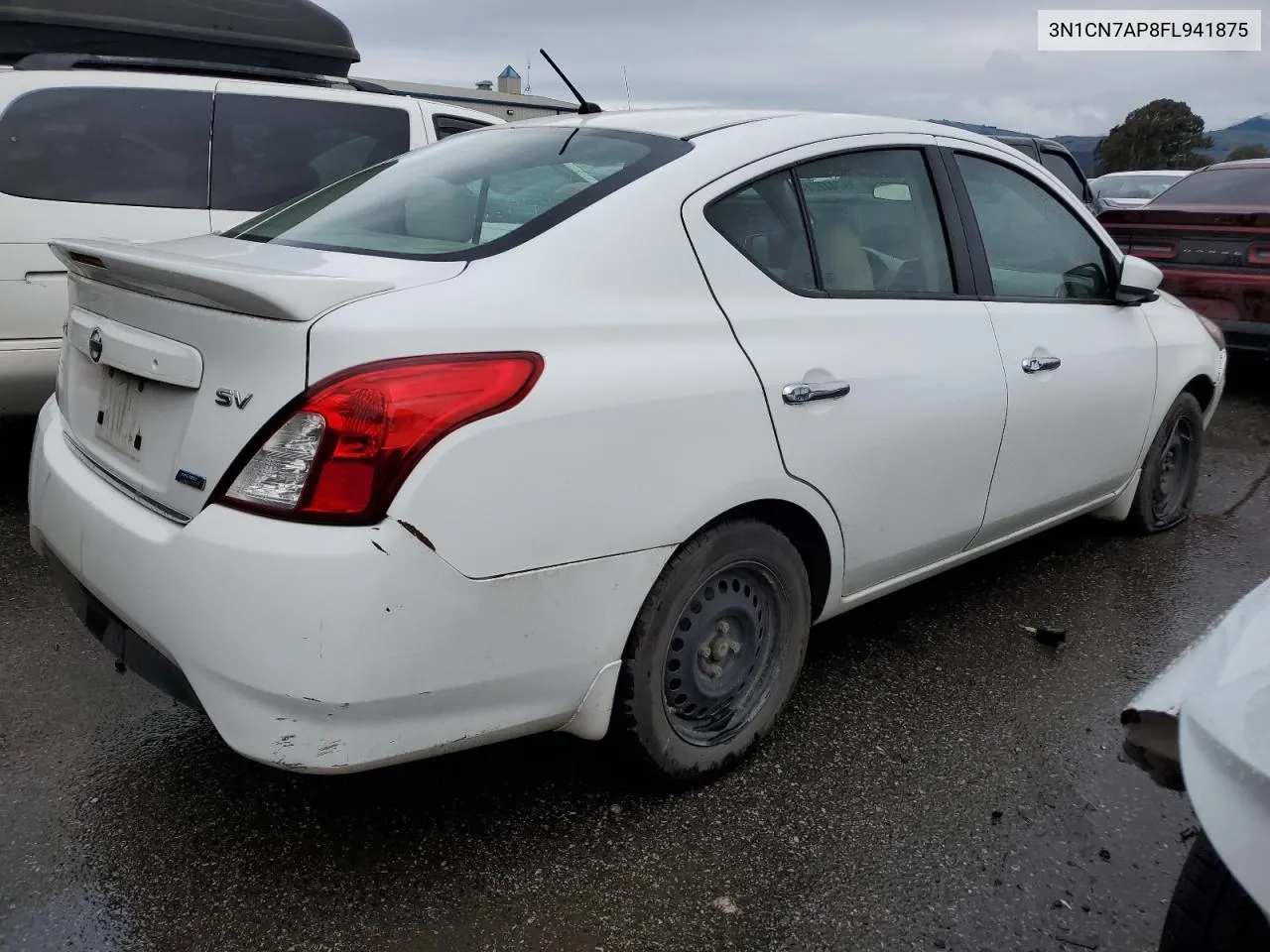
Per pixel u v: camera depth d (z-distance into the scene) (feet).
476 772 8.62
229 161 15.98
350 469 5.98
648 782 8.21
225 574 6.06
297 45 19.77
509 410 6.44
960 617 12.05
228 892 7.13
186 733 9.09
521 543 6.51
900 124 10.19
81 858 7.42
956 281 10.24
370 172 9.90
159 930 6.77
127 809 7.98
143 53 18.31
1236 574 13.62
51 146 14.46
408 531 6.05
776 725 9.50
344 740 6.22
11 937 6.65
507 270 7.05
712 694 8.35
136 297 7.12
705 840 7.84
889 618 11.96
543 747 9.01
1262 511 16.53
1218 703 4.63
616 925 6.95
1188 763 4.57
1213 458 19.77
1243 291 22.52
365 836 7.77
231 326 6.32
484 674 6.59
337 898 7.10
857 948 6.81
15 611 11.31
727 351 7.77
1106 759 9.14
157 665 6.73
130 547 6.67
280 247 8.07
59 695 9.61
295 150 16.63
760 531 8.11
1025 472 10.96
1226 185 25.86
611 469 6.91
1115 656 11.16
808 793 8.46
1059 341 11.21
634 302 7.43
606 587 7.05
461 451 6.22
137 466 7.04
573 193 7.83
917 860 7.70
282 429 6.08
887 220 9.70
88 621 7.50
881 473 9.01
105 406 7.57
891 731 9.48
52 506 7.74
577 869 7.47
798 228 8.77
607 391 6.92
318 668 5.98
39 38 17.56
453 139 10.16
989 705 10.02
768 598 8.61
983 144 11.07
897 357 9.09
